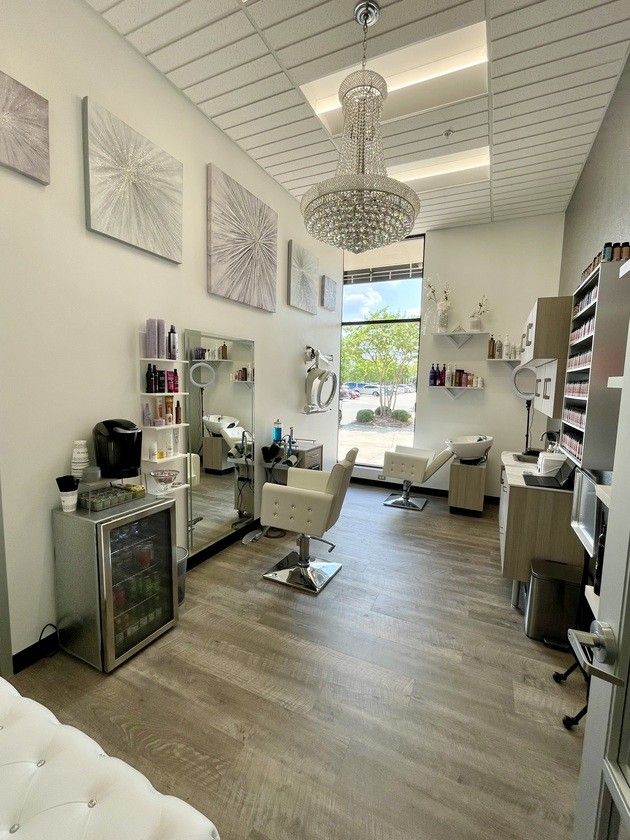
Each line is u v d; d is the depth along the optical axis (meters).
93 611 1.72
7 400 1.63
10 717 0.92
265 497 2.55
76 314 1.88
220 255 2.78
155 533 2.08
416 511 4.14
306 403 4.22
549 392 2.62
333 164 3.18
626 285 1.54
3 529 1.64
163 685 1.67
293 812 1.19
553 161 3.01
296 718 1.52
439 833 1.14
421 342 4.73
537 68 2.11
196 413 2.70
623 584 0.72
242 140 2.86
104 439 1.93
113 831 0.69
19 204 1.63
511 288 4.24
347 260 5.12
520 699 1.64
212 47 2.05
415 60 2.33
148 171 2.18
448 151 2.93
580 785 0.91
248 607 2.28
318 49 2.05
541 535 2.23
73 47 1.79
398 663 1.84
